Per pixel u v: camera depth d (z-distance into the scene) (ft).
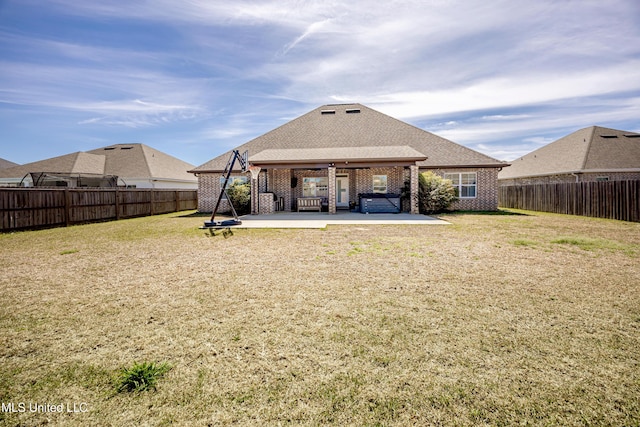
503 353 8.72
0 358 8.66
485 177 59.36
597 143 71.72
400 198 54.65
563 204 51.96
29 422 6.29
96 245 26.11
